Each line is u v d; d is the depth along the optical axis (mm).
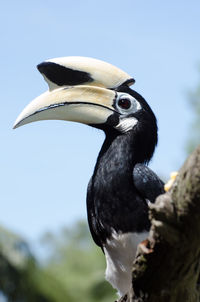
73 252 36812
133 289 7898
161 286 7645
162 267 7508
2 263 23062
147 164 12516
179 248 7316
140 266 7613
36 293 23703
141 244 7535
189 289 7727
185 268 7477
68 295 24641
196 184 6965
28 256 23406
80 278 33531
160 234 7312
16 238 23344
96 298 32312
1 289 23078
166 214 7207
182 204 7113
